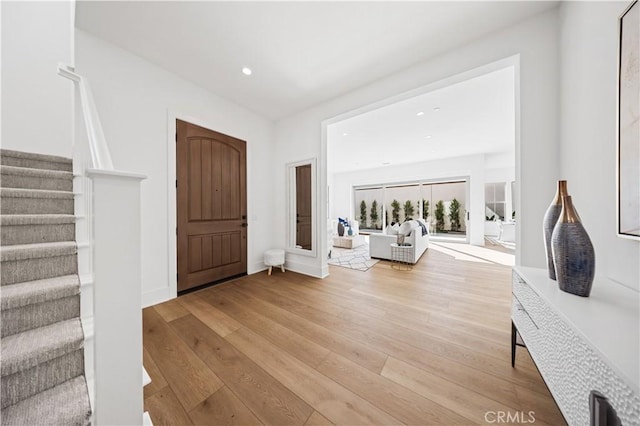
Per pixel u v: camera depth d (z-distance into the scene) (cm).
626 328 70
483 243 633
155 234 249
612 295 95
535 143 177
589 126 131
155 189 249
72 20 190
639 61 91
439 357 155
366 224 909
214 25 194
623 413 53
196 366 148
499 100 328
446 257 475
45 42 235
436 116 384
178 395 125
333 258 480
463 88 294
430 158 692
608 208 115
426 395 123
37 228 137
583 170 137
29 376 86
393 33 201
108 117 215
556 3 169
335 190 961
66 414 79
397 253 428
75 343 95
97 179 81
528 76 181
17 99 219
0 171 150
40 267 122
